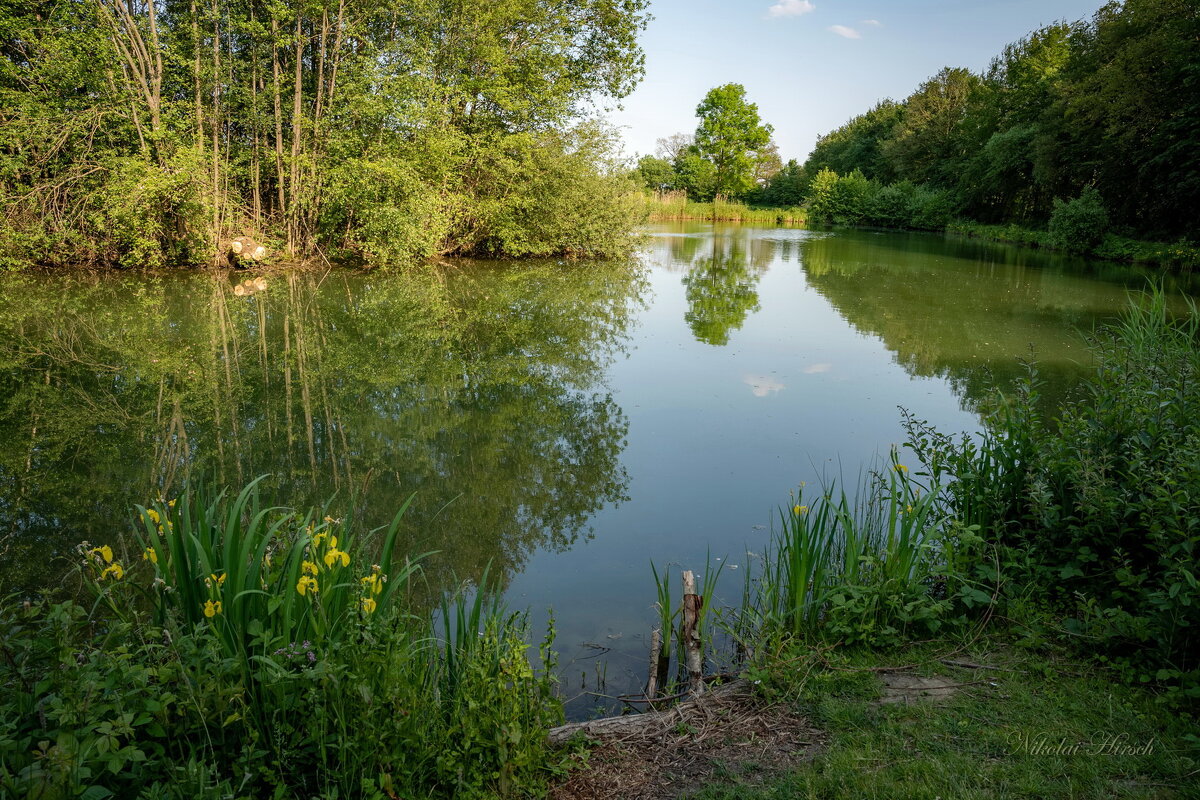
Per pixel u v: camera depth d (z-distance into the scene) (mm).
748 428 6672
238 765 2045
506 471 5664
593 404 7480
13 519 4703
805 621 3277
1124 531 3209
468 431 6605
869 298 14852
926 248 28594
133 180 14703
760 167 71625
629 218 21984
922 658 3006
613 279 17703
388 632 2338
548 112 19828
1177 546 2791
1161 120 22922
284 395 7664
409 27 18656
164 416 6895
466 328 11375
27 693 2035
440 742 2266
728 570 4125
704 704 2783
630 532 4617
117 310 12000
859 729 2555
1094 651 2943
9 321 10875
